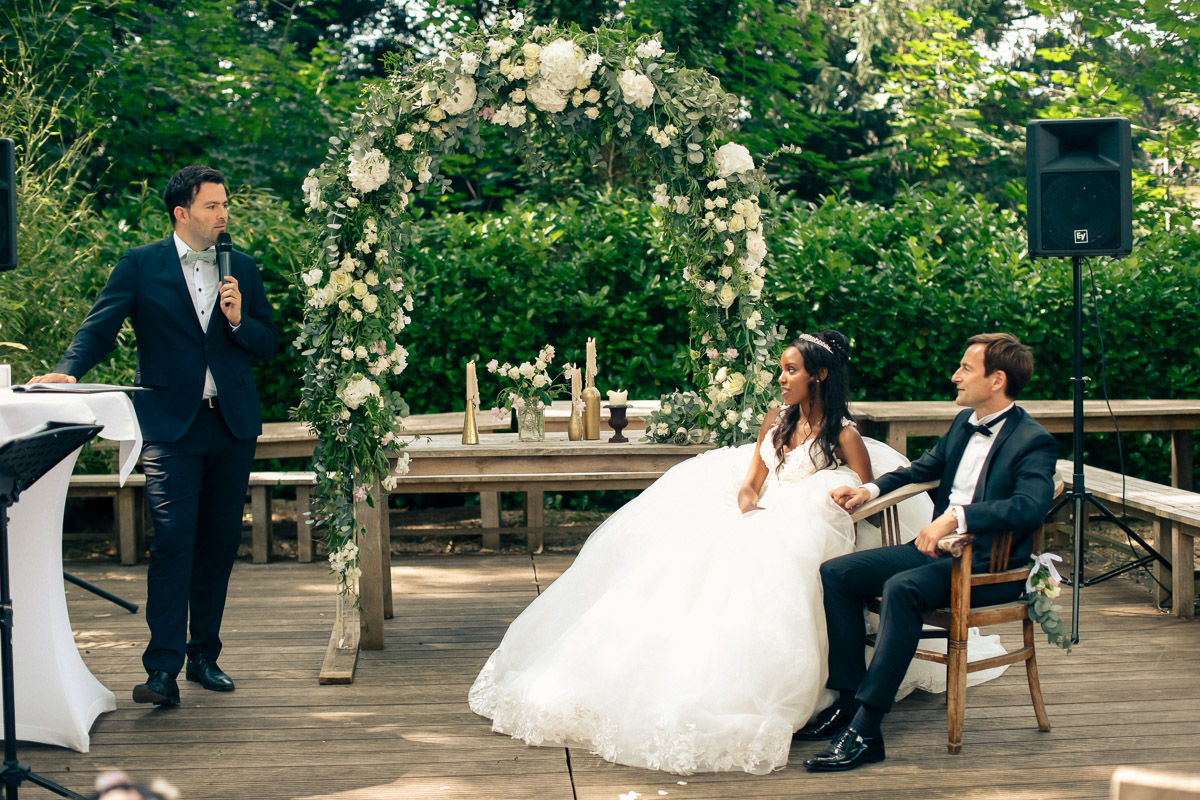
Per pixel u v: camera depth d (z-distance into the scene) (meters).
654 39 3.61
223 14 9.03
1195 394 5.84
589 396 4.09
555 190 7.89
